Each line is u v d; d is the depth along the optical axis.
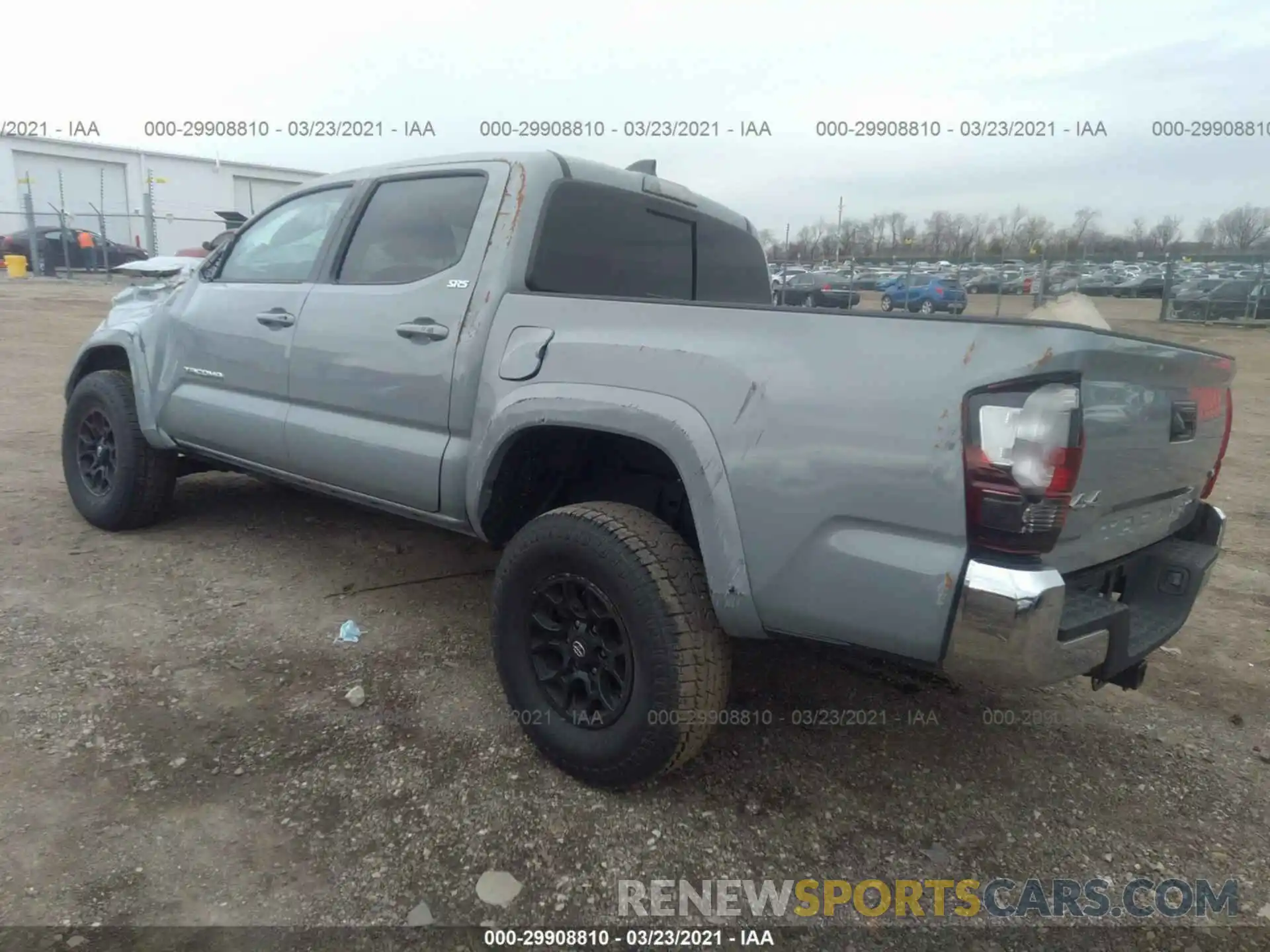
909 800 2.72
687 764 2.79
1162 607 2.74
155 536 4.61
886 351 2.15
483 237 3.12
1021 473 1.96
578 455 3.05
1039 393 1.96
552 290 3.14
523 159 3.17
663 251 3.73
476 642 3.58
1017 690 3.44
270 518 5.00
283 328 3.69
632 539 2.48
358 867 2.30
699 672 2.42
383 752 2.79
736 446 2.33
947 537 2.05
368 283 3.47
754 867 2.40
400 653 3.45
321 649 3.46
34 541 4.41
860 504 2.15
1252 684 3.61
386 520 5.04
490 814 2.53
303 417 3.61
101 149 33.34
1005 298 19.72
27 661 3.19
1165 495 2.69
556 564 2.63
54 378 9.48
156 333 4.34
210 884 2.21
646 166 3.98
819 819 2.60
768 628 2.36
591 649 2.62
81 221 33.50
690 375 2.45
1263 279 22.78
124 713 2.92
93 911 2.10
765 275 4.62
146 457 4.45
